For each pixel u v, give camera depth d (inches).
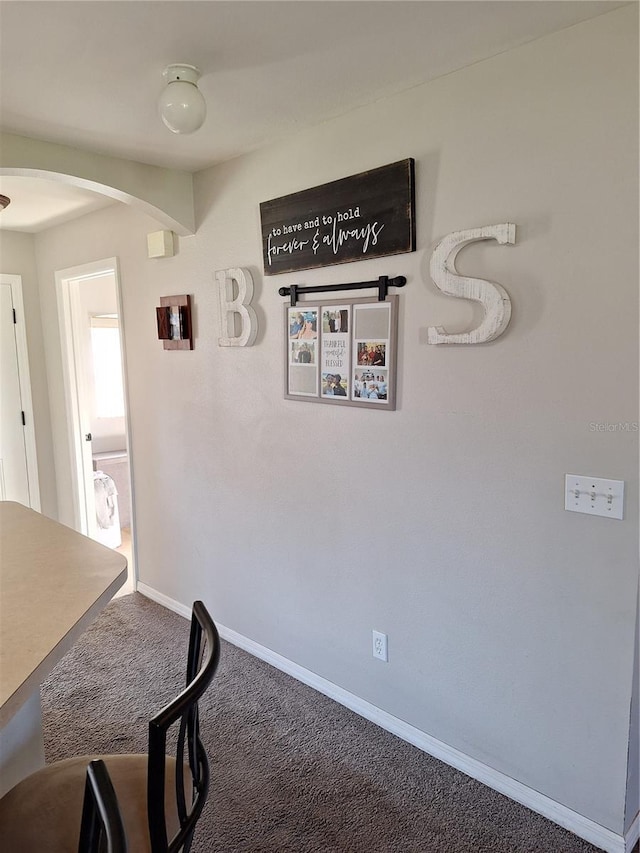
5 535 73.0
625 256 58.0
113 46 60.0
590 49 57.6
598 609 64.0
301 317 89.7
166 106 62.9
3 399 162.2
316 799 74.1
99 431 197.8
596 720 65.6
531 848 66.8
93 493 166.6
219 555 113.7
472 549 73.7
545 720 69.8
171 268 114.7
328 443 89.4
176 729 88.7
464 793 74.9
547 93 61.0
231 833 69.0
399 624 83.5
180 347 114.1
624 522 60.9
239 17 54.9
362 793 75.1
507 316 65.8
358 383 83.0
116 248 129.4
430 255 72.8
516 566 69.9
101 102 74.2
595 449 62.0
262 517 102.9
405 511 80.3
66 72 65.9
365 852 66.4
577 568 64.9
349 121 79.6
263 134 87.2
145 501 132.2
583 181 59.7
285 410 95.5
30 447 167.6
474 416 71.2
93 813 32.8
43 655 44.4
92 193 118.2
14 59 62.6
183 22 55.6
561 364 63.3
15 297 161.0
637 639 62.2
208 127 84.0
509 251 65.8
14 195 120.1
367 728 87.7
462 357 71.4
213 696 95.9
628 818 65.7
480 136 66.7
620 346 59.2
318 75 68.0
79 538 71.6
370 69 66.7
